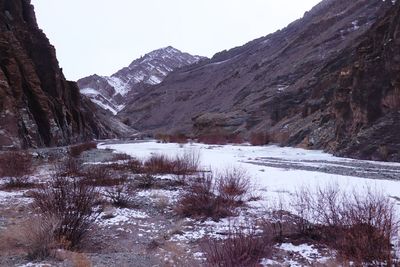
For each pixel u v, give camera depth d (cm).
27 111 3969
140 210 1116
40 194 1111
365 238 673
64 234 780
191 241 838
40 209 967
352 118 3097
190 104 15675
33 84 4397
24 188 1424
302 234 827
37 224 781
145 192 1325
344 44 7775
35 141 3831
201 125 7512
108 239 865
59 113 4953
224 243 737
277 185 1409
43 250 691
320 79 5688
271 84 8594
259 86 9588
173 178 1567
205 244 788
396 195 1170
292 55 10119
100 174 1500
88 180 1387
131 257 710
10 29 4794
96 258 691
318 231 821
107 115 12250
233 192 1172
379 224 707
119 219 1020
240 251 686
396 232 751
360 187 1323
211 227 935
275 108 6050
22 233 777
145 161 2181
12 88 3891
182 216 1040
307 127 4075
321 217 886
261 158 2755
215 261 666
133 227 959
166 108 17088
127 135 10581
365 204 874
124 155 2719
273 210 1005
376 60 2975
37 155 2555
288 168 2027
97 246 815
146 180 1480
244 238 728
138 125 16400
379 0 9200
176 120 14700
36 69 5003
